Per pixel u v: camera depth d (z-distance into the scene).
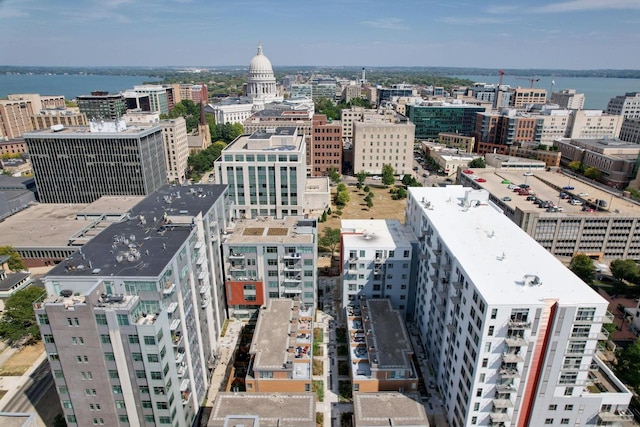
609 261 156.62
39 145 180.88
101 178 188.12
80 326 65.19
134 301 66.75
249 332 111.94
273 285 112.88
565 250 156.88
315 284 113.69
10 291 118.75
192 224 87.56
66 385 69.81
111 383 69.81
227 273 111.69
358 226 126.75
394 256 112.88
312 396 80.88
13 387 95.31
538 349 69.56
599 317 67.00
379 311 109.56
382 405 79.56
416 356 105.12
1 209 171.12
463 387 77.88
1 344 109.81
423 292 108.75
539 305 66.69
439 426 85.38
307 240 109.88
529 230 154.00
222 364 101.31
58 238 147.12
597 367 72.12
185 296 81.56
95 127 187.50
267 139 172.75
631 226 152.00
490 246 88.62
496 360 70.75
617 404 73.50
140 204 105.25
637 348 89.31
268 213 174.12
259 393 81.56
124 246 80.19
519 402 73.62
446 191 124.94
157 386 69.31
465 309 77.62
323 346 108.50
